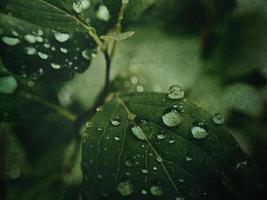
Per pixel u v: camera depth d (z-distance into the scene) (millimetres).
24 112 132
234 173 103
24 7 111
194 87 149
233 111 147
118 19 121
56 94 142
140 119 110
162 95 114
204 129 107
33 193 135
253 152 144
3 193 134
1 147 137
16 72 114
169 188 102
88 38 122
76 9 114
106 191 101
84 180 102
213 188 102
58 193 136
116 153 104
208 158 104
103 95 129
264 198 102
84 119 138
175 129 107
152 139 106
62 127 144
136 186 101
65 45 120
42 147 142
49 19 112
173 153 104
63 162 141
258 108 147
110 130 107
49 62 117
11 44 115
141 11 121
